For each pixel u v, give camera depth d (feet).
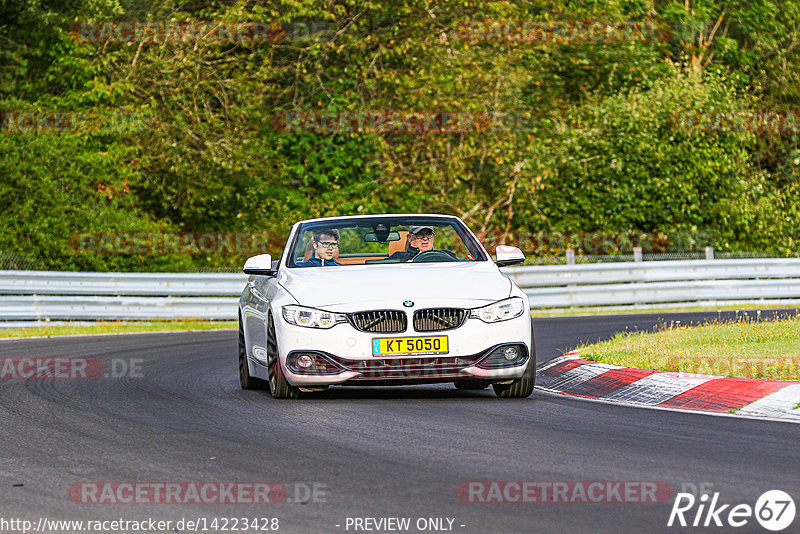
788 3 426.10
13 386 117.29
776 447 74.90
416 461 71.10
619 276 262.67
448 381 98.94
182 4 322.96
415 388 113.60
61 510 59.21
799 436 79.36
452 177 309.42
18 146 268.21
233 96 312.29
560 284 260.42
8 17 298.15
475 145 318.24
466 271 104.99
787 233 353.51
